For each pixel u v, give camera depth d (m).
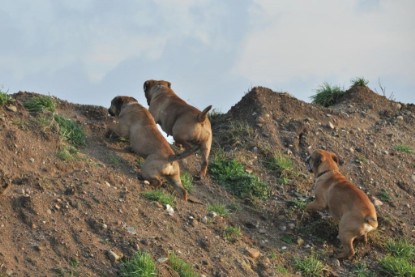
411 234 16.22
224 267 13.18
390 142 19.89
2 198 12.52
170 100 16.84
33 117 15.36
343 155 18.44
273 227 15.40
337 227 15.52
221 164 16.91
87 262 12.05
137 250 12.59
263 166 17.28
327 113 20.16
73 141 15.54
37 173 13.84
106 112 17.31
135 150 15.38
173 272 12.45
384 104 22.06
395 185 18.05
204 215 14.55
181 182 15.43
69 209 12.95
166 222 13.70
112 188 14.05
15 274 11.26
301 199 16.34
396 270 14.78
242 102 19.56
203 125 16.14
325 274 14.32
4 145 13.95
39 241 12.05
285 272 13.92
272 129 18.53
